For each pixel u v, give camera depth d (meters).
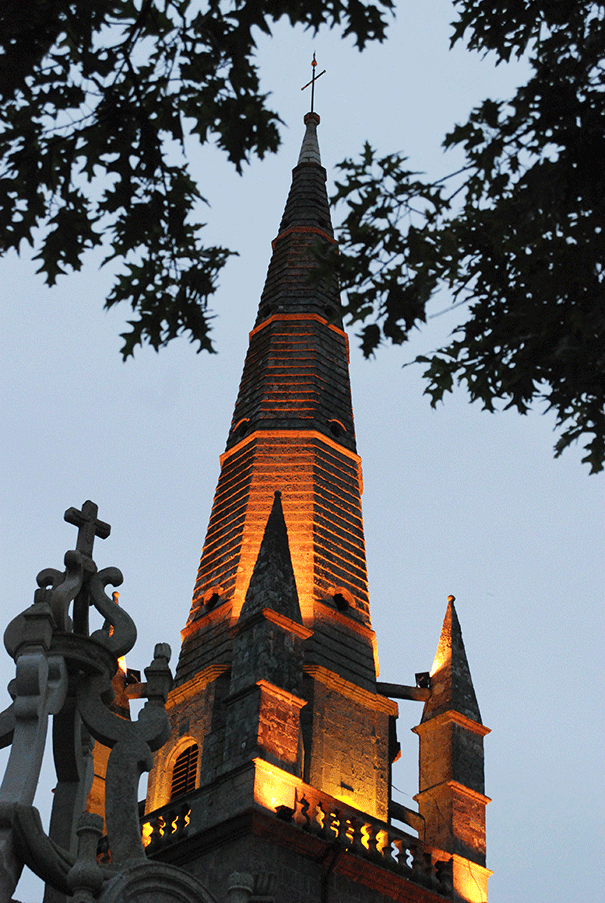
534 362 25.77
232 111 23.75
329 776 68.31
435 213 25.44
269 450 81.69
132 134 23.77
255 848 60.91
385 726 72.75
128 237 24.36
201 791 65.19
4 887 30.48
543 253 25.56
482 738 74.19
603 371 25.31
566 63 24.66
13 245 23.88
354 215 25.52
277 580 70.00
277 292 91.62
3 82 22.80
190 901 31.89
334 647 73.38
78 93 23.33
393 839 66.38
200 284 24.91
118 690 76.12
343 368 88.69
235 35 23.19
